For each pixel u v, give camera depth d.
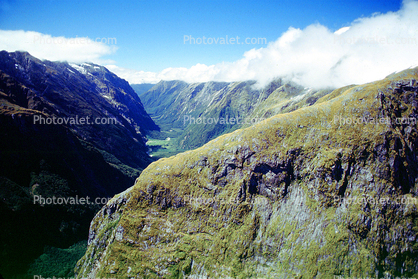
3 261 135.88
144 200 146.62
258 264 118.56
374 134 127.06
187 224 136.62
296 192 128.38
